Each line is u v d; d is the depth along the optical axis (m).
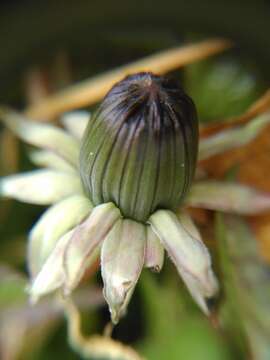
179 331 0.11
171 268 0.11
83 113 0.11
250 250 0.10
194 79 0.12
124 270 0.08
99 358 0.10
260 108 0.10
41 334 0.12
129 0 0.12
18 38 0.12
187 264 0.08
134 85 0.08
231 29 0.12
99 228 0.08
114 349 0.10
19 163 0.13
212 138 0.09
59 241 0.08
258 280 0.10
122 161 0.08
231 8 0.11
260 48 0.12
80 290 0.11
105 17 0.12
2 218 0.12
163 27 0.12
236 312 0.10
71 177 0.09
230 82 0.12
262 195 0.09
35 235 0.08
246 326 0.10
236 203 0.09
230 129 0.09
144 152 0.08
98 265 0.10
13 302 0.11
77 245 0.08
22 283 0.11
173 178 0.08
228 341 0.11
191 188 0.09
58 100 0.12
